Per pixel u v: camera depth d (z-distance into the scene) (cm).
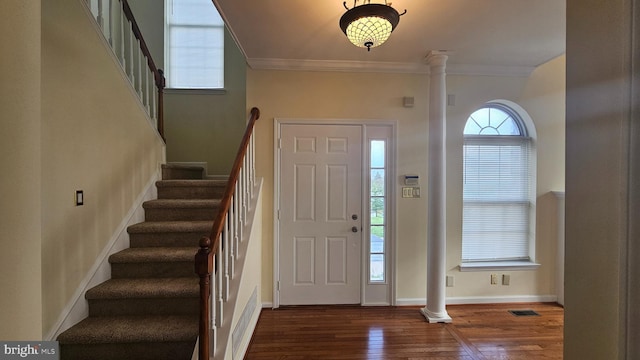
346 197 315
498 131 333
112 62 242
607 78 65
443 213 280
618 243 62
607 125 65
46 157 181
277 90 310
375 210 319
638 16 59
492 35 248
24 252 74
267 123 310
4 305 69
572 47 74
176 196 307
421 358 223
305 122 311
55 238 186
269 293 309
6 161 69
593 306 68
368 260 316
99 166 226
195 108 414
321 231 314
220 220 191
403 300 315
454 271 318
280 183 311
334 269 314
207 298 163
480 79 318
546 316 289
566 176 75
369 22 185
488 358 223
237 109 417
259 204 296
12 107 71
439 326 270
